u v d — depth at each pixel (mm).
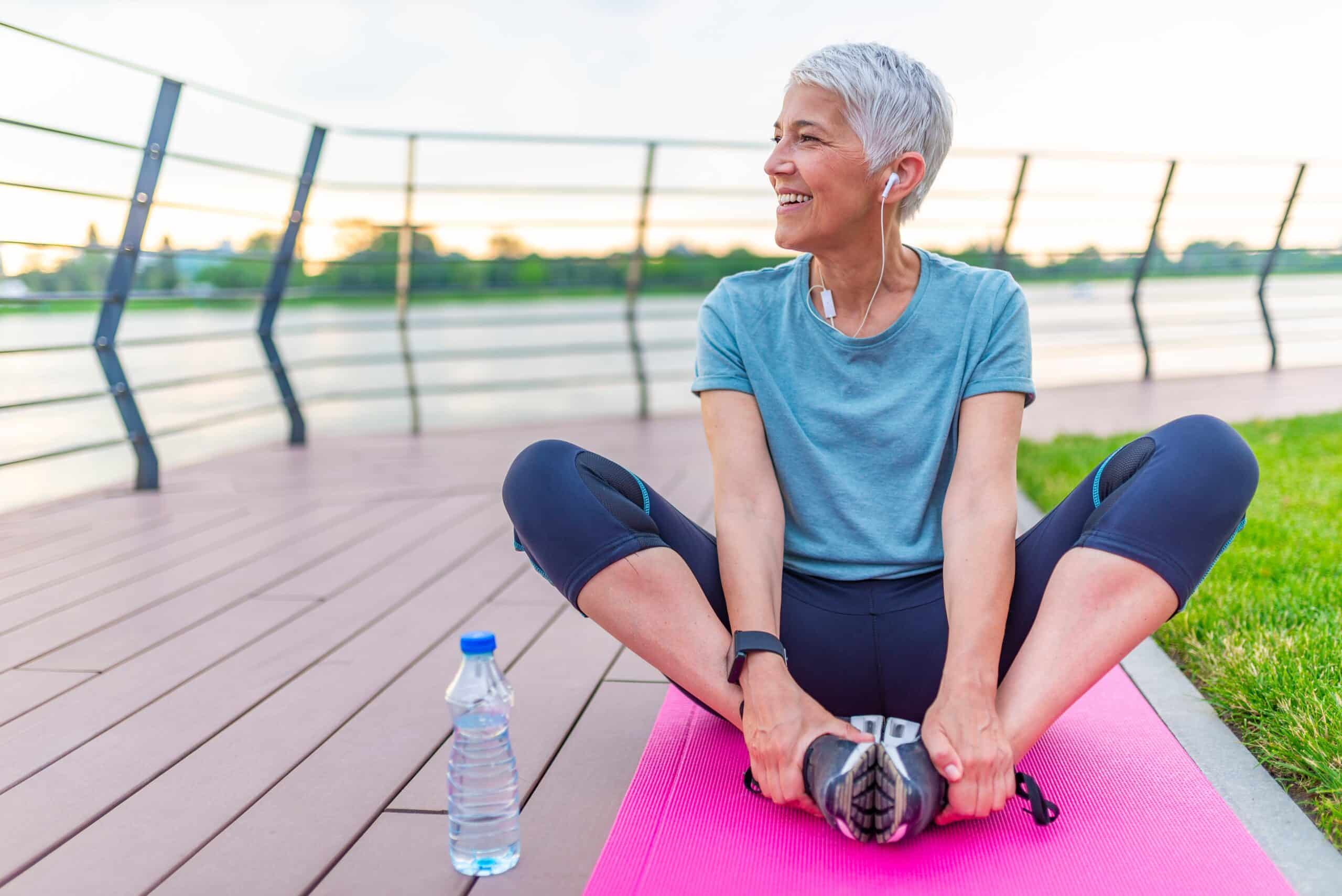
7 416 5398
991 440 1263
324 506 3336
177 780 1383
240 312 10312
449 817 1207
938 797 1064
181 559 2674
